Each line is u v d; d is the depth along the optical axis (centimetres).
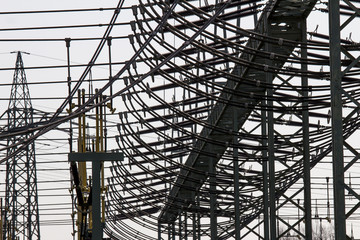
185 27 6925
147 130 9250
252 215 11375
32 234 13500
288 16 5800
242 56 6738
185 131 7038
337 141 3972
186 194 12269
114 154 4381
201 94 5894
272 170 6278
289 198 6544
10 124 11650
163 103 6612
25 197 13338
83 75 6406
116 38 6494
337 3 4016
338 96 3988
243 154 9000
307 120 6050
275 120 7281
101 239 4369
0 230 11025
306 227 5959
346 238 4131
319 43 5409
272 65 6116
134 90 6725
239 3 6269
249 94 5766
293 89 5584
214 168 10375
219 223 12188
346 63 5359
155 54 5766
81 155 4353
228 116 8262
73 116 5250
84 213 5828
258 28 6225
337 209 3938
